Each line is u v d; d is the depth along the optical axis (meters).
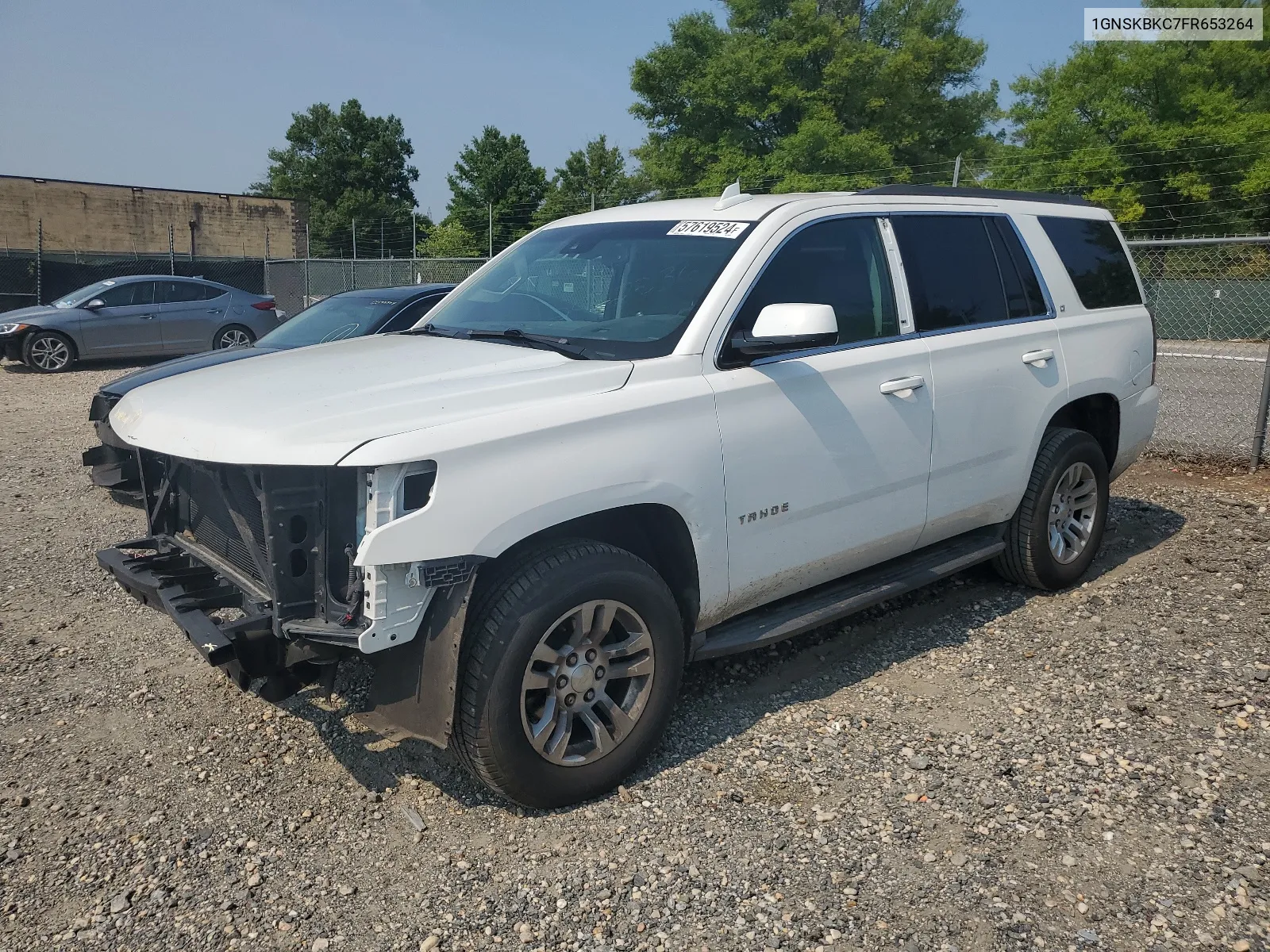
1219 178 34.81
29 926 2.69
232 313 17.39
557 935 2.62
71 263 28.12
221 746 3.69
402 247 78.88
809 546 3.82
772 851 2.97
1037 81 39.44
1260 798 3.19
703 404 3.41
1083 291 5.19
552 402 3.12
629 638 3.30
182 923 2.70
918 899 2.74
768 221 3.84
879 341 4.08
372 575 2.77
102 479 6.96
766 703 3.95
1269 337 19.34
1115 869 2.85
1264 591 5.04
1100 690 3.99
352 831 3.13
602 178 58.72
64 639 4.73
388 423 2.89
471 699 2.95
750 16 41.88
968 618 4.82
